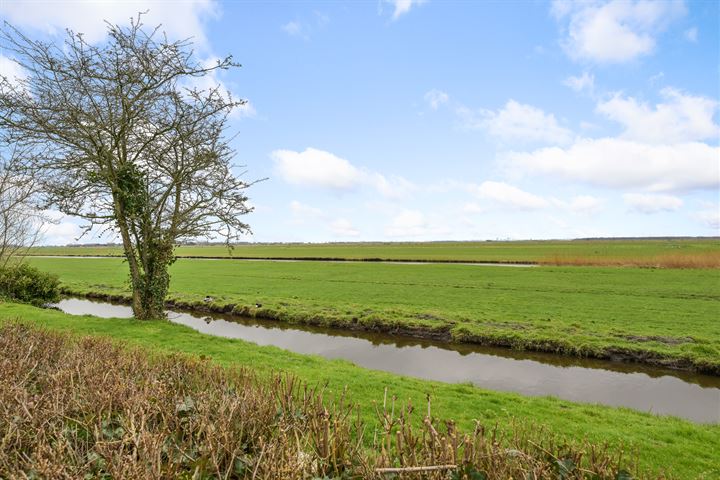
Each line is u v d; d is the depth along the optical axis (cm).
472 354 1538
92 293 2991
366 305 2312
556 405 874
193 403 418
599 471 331
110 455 315
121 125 1434
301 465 313
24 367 533
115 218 1505
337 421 367
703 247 8538
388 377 988
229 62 1482
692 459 607
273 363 1052
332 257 7688
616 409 898
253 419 386
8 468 305
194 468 318
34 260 7006
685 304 2283
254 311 2228
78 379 475
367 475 310
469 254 8138
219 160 1559
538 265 5216
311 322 2041
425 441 337
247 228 1611
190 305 2497
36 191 1461
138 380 502
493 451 320
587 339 1561
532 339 1591
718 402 1079
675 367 1354
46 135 1374
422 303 2422
